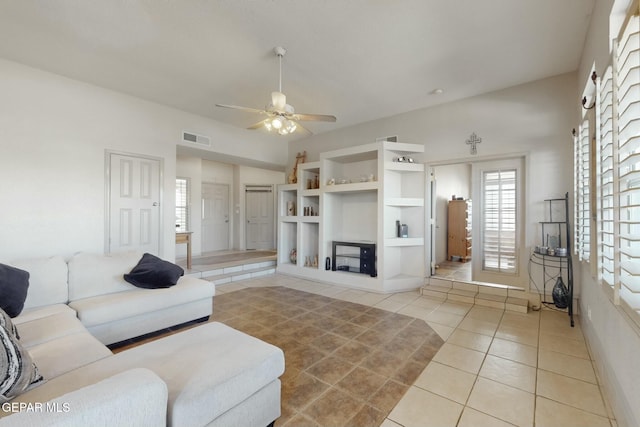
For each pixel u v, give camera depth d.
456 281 4.38
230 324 3.29
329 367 2.36
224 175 8.38
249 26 2.71
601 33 2.16
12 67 3.33
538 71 3.54
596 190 2.10
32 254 3.45
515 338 2.86
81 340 1.95
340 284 5.03
